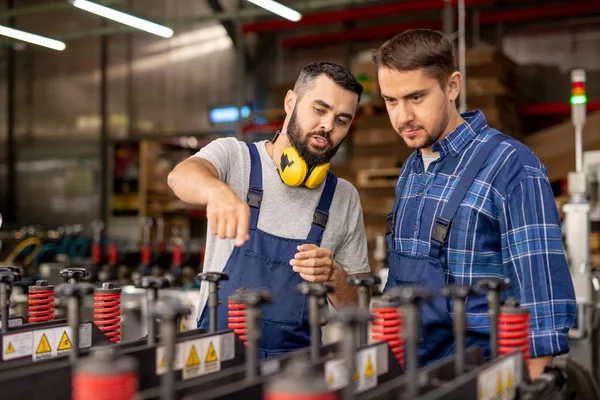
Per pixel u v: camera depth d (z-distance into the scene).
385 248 5.32
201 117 8.09
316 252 1.54
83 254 6.66
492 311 1.10
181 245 5.94
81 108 8.78
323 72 1.66
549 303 1.34
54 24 8.91
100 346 1.08
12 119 9.13
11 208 9.09
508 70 5.75
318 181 1.74
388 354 1.12
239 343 1.19
